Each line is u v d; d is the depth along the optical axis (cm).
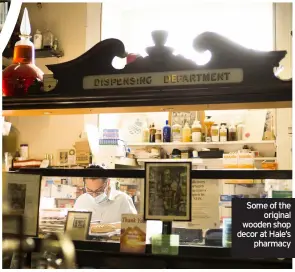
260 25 493
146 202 177
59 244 183
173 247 171
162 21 521
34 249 184
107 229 191
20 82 187
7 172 192
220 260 163
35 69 192
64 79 179
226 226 174
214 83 165
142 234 174
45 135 470
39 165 452
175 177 177
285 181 175
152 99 171
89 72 177
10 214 188
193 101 168
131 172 183
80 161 312
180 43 507
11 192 190
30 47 199
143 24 528
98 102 177
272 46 456
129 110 192
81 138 367
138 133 504
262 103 170
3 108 187
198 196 176
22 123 475
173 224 178
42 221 193
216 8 505
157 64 171
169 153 499
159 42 171
